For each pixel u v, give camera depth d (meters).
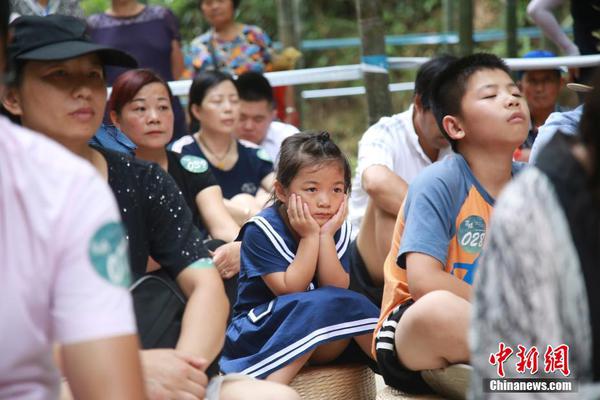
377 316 4.27
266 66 8.70
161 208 3.52
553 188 2.19
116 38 8.35
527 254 2.16
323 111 15.03
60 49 3.24
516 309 2.17
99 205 2.18
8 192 2.12
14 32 3.27
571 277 2.16
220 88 6.31
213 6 8.54
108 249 2.19
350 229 4.61
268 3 15.70
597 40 6.90
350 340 4.32
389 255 4.19
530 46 13.04
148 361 3.08
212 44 8.65
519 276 2.17
